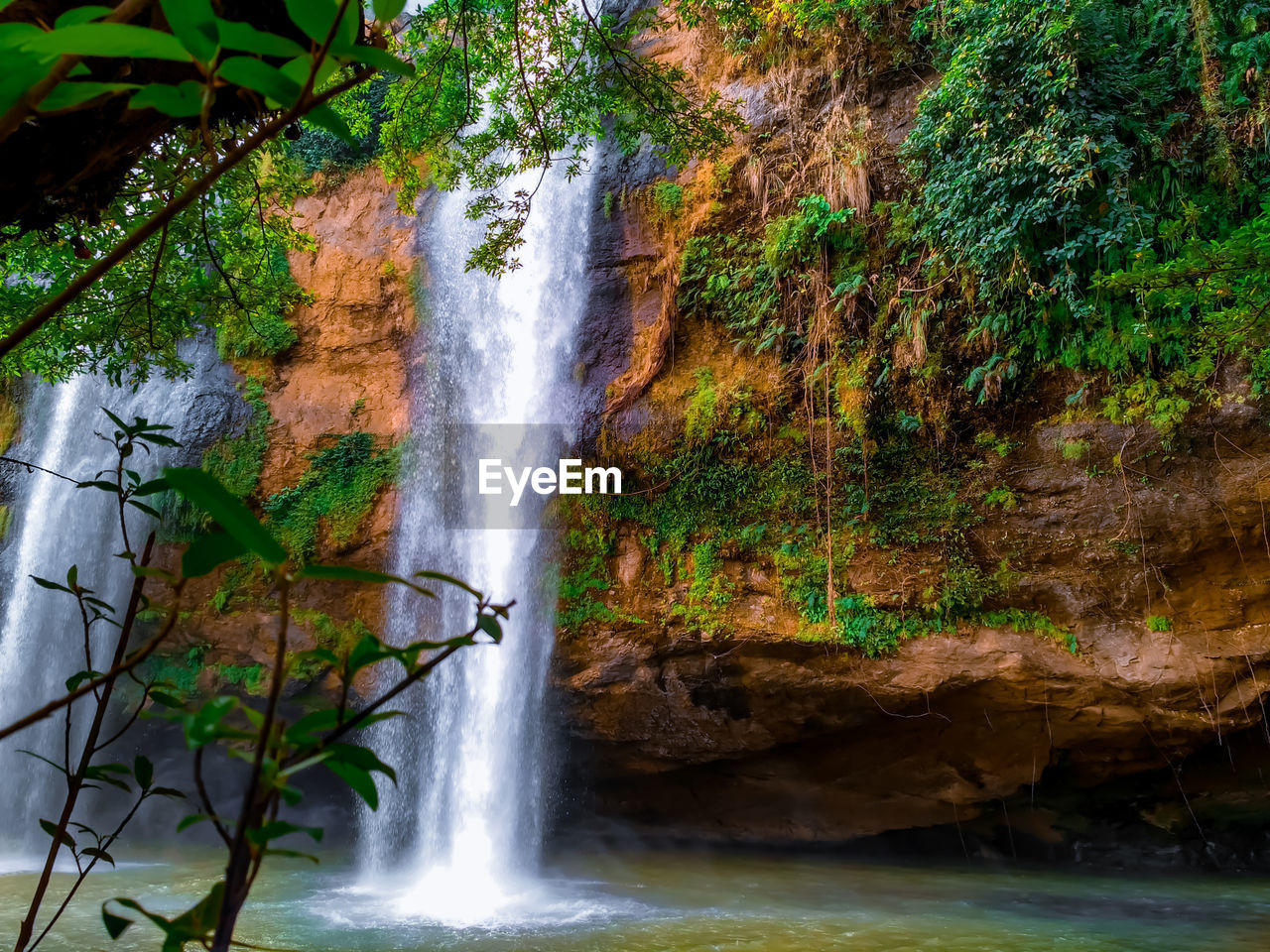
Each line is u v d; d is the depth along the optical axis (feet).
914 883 34.04
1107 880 34.60
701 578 38.52
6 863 40.47
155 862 40.22
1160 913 28.12
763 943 24.43
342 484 46.91
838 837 41.16
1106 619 32.53
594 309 45.52
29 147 8.31
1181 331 31.30
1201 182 32.07
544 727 40.52
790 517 37.86
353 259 50.42
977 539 34.76
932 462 36.06
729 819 42.91
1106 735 33.30
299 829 2.81
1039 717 33.99
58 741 48.24
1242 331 24.26
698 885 34.01
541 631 40.93
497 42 28.55
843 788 39.73
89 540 50.08
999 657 33.32
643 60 27.96
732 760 39.81
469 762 41.45
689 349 42.60
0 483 54.24
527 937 25.54
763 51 43.52
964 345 35.68
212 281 27.94
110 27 2.53
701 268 42.27
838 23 41.16
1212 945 23.95
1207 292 23.31
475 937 25.62
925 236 36.32
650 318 44.27
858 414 37.22
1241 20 30.91
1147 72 32.91
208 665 44.83
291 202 29.01
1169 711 31.58
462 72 29.91
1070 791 36.91
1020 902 30.04
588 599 40.45
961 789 37.24
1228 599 30.83
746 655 37.09
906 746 37.32
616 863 39.40
